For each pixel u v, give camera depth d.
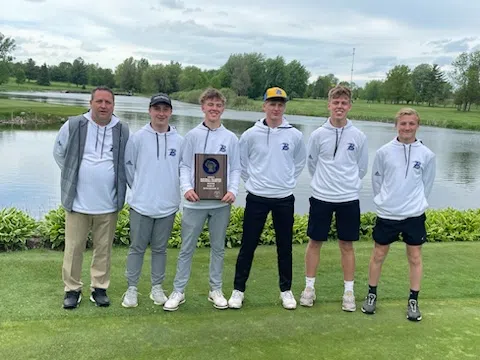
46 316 3.39
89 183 3.44
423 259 5.08
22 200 9.64
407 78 82.56
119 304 3.66
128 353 2.95
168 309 3.57
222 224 3.65
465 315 3.69
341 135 3.65
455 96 65.75
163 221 3.56
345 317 3.60
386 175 3.66
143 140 3.46
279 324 3.44
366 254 5.22
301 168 3.83
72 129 3.42
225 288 4.14
